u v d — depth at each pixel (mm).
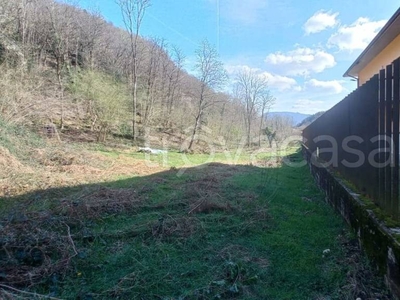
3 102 7609
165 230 3035
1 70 8414
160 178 6238
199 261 2438
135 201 4152
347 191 3096
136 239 2861
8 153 6094
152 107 17031
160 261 2424
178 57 21188
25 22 13812
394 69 2111
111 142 13016
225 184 5652
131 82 17469
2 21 9984
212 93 17781
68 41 17109
